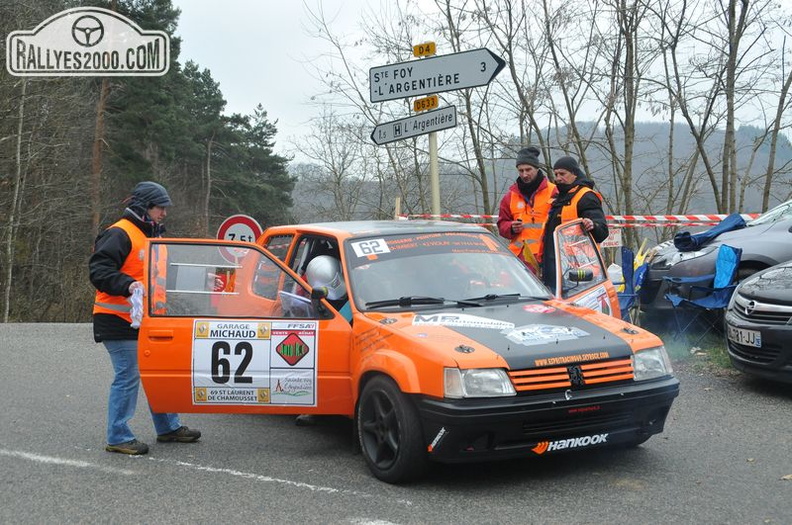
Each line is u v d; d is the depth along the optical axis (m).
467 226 6.61
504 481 5.00
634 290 10.04
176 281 5.75
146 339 5.69
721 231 10.16
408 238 6.23
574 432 4.84
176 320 5.70
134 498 4.91
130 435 5.95
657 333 9.99
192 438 6.22
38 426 6.73
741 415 6.43
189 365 5.66
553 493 4.76
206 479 5.25
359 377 5.29
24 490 5.10
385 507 4.61
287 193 59.69
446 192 20.14
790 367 6.71
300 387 5.57
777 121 16.02
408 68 9.52
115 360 5.86
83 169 36.34
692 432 6.01
